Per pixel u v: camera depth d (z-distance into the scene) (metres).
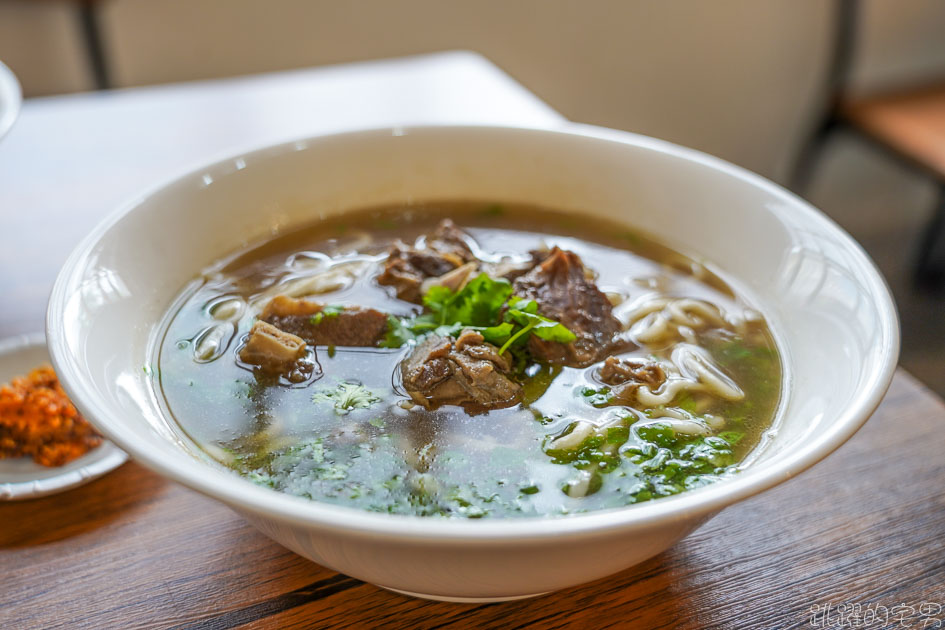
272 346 0.35
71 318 0.31
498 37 0.94
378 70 0.61
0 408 0.34
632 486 0.31
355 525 0.25
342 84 0.59
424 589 0.28
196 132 0.53
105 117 0.55
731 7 1.01
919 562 0.31
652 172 0.40
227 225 0.39
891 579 0.31
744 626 0.29
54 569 0.31
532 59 0.97
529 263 0.39
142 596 0.30
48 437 0.34
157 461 0.26
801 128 1.15
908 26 1.11
